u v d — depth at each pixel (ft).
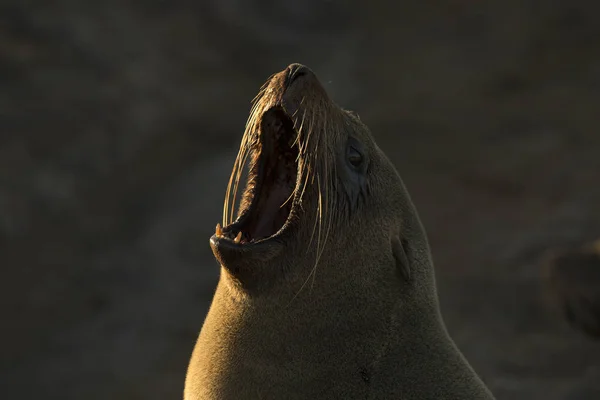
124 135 243.60
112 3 300.61
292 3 344.69
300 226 60.29
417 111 281.74
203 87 279.69
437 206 228.84
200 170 238.68
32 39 263.90
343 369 60.34
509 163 247.50
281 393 59.36
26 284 190.70
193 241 210.59
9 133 228.02
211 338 61.82
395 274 62.95
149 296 191.83
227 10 326.65
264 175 64.23
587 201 219.82
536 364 152.66
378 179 65.10
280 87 62.23
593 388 142.31
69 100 246.47
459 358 65.46
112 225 215.51
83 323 183.62
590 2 340.18
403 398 61.21
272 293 59.52
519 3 348.38
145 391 160.45
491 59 313.94
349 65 314.35
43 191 215.10
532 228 211.20
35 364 170.09
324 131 62.75
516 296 180.75
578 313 143.54
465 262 199.21
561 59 307.58
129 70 270.46
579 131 260.42
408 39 334.85
